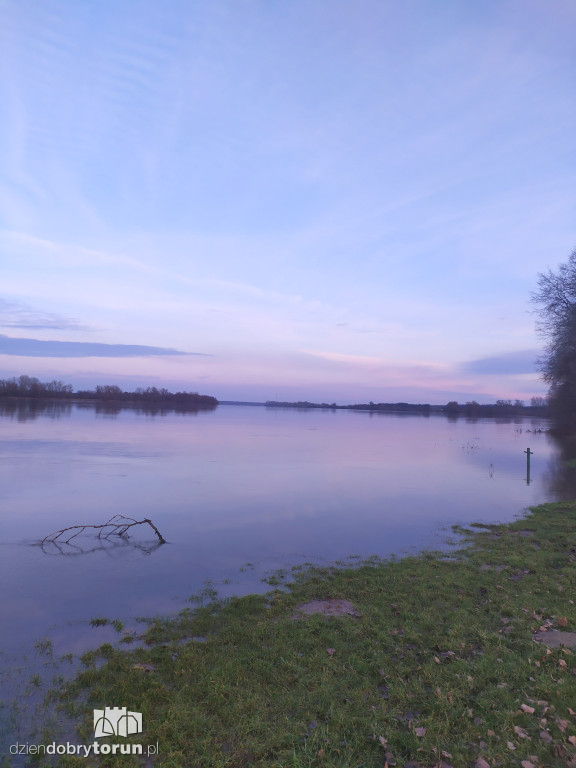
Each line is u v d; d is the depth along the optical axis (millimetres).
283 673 5527
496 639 6203
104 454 27641
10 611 7652
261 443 38125
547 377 43719
